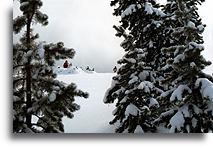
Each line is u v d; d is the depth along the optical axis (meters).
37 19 5.05
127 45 7.25
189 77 5.46
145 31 8.05
